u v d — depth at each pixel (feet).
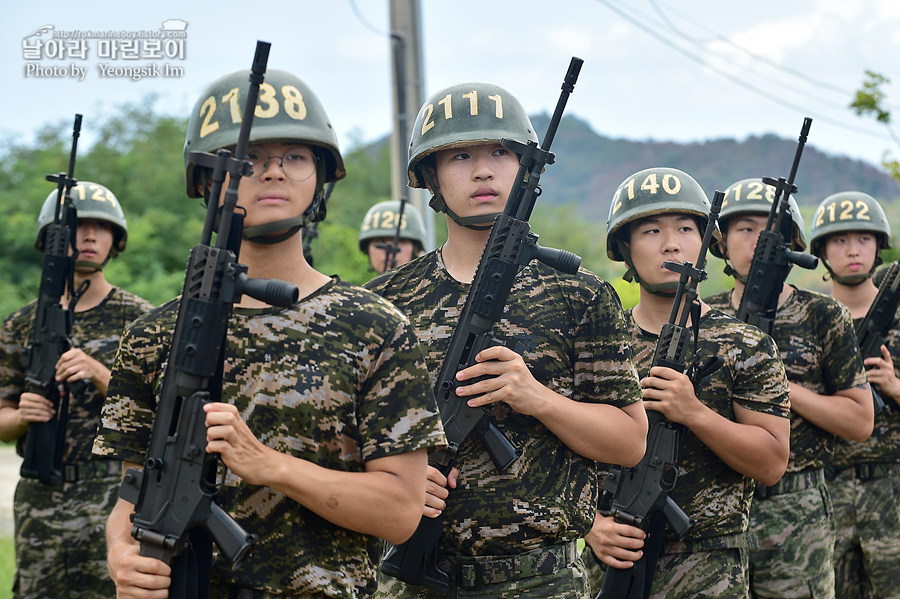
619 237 17.07
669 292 16.60
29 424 20.88
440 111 13.30
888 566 22.44
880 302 22.98
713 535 15.93
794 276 127.54
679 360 15.74
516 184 12.83
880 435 22.65
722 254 20.95
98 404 21.34
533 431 12.98
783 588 19.06
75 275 22.20
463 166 13.17
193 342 9.50
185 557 9.65
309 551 9.94
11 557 33.42
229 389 9.97
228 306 9.55
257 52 9.40
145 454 10.37
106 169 110.42
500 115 13.16
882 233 25.41
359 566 10.23
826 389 19.94
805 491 19.31
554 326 13.15
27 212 104.94
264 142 9.97
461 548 12.78
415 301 13.65
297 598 9.92
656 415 15.70
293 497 9.56
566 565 13.04
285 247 10.21
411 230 35.35
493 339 12.87
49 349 20.81
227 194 9.47
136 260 97.76
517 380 12.50
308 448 9.88
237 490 9.97
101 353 21.81
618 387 13.08
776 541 19.07
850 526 22.63
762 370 16.24
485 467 12.85
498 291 12.74
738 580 15.98
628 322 17.13
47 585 21.21
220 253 9.46
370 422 9.96
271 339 9.99
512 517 12.71
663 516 15.46
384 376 9.99
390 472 9.94
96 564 21.18
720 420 15.57
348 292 10.21
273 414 9.89
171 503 9.57
